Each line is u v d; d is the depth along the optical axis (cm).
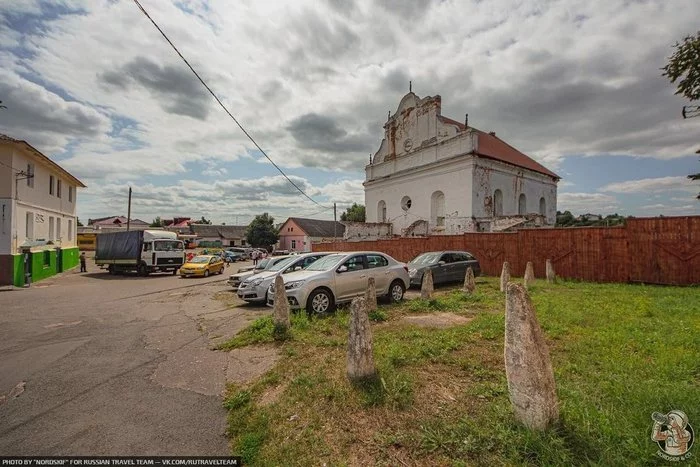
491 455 262
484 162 2469
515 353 290
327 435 315
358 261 905
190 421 361
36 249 1952
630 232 1219
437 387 390
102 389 444
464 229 2391
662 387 343
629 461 240
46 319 902
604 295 931
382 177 3198
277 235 5947
